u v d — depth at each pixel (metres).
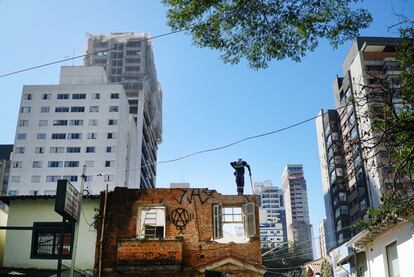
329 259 36.78
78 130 99.25
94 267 20.42
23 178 95.69
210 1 9.39
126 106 107.06
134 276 20.25
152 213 22.03
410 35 10.03
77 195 16.52
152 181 137.38
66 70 110.81
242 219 21.72
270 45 9.54
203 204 21.70
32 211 22.52
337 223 95.12
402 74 10.09
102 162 96.38
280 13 9.24
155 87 138.88
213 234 21.17
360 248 21.78
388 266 19.11
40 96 101.94
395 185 10.41
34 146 98.00
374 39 85.25
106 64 139.00
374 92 10.01
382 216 11.16
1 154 129.12
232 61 9.98
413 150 9.67
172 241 20.62
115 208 21.50
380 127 9.74
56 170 96.19
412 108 9.80
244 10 9.33
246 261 20.34
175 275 20.33
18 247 21.86
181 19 9.58
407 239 16.84
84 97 101.88
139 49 140.12
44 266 21.38
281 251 55.53
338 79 96.50
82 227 22.00
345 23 9.02
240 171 23.20
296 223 132.00
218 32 9.66
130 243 20.58
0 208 24.98
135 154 114.75
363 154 10.46
